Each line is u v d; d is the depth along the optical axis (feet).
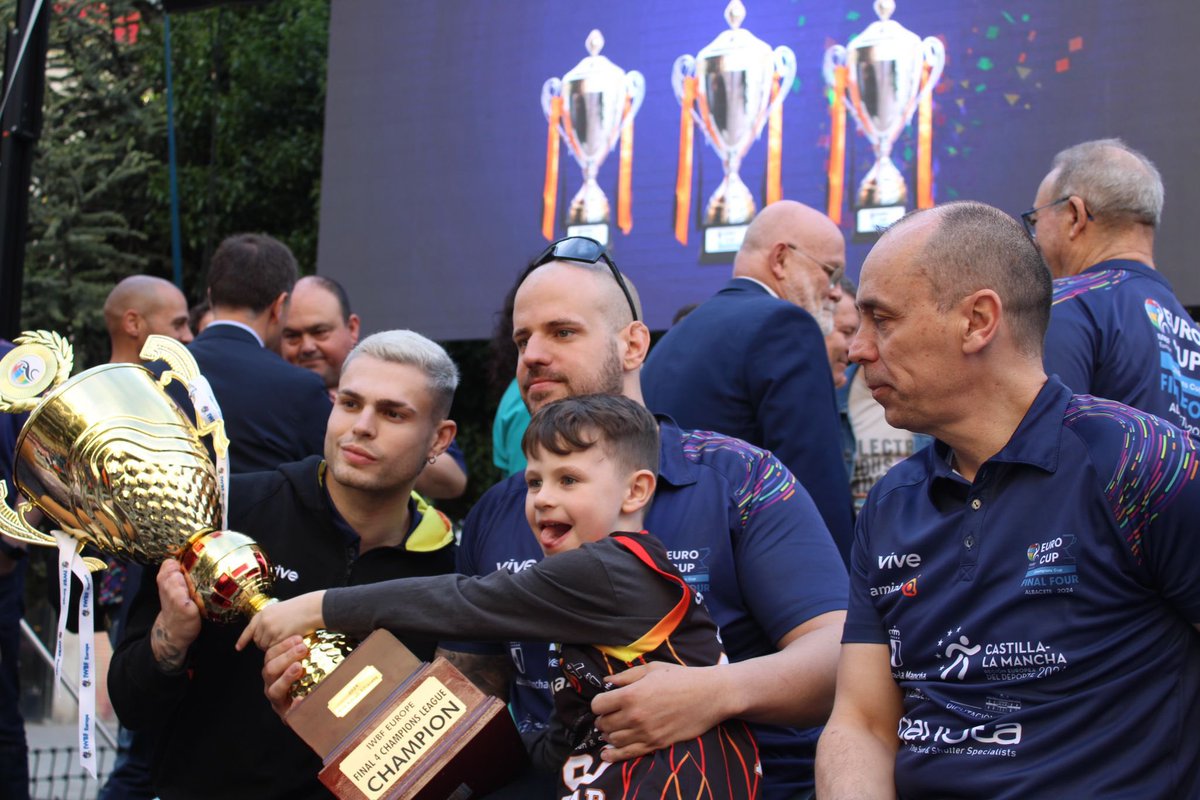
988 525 6.26
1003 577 6.18
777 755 7.84
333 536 8.43
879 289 6.41
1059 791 5.86
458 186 21.07
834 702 6.96
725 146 19.21
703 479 7.78
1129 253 9.42
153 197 37.78
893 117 18.28
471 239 20.95
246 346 11.77
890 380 6.43
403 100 21.50
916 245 6.36
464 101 21.09
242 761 8.09
